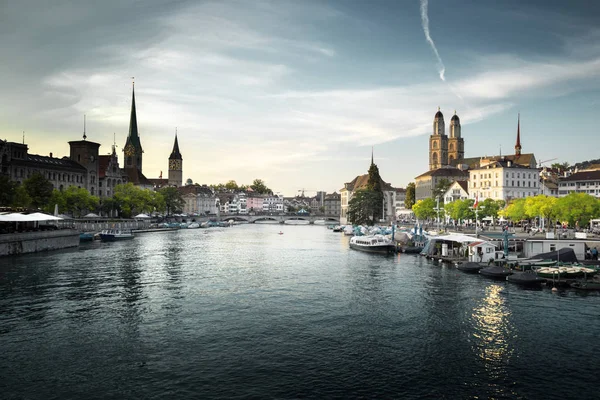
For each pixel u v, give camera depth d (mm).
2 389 27125
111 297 49250
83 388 27344
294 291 53594
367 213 179625
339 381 28547
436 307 45938
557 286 55125
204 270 69750
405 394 26953
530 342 35656
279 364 31047
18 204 108250
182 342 35125
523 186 168750
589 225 119375
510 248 78562
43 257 80500
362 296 50906
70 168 180250
